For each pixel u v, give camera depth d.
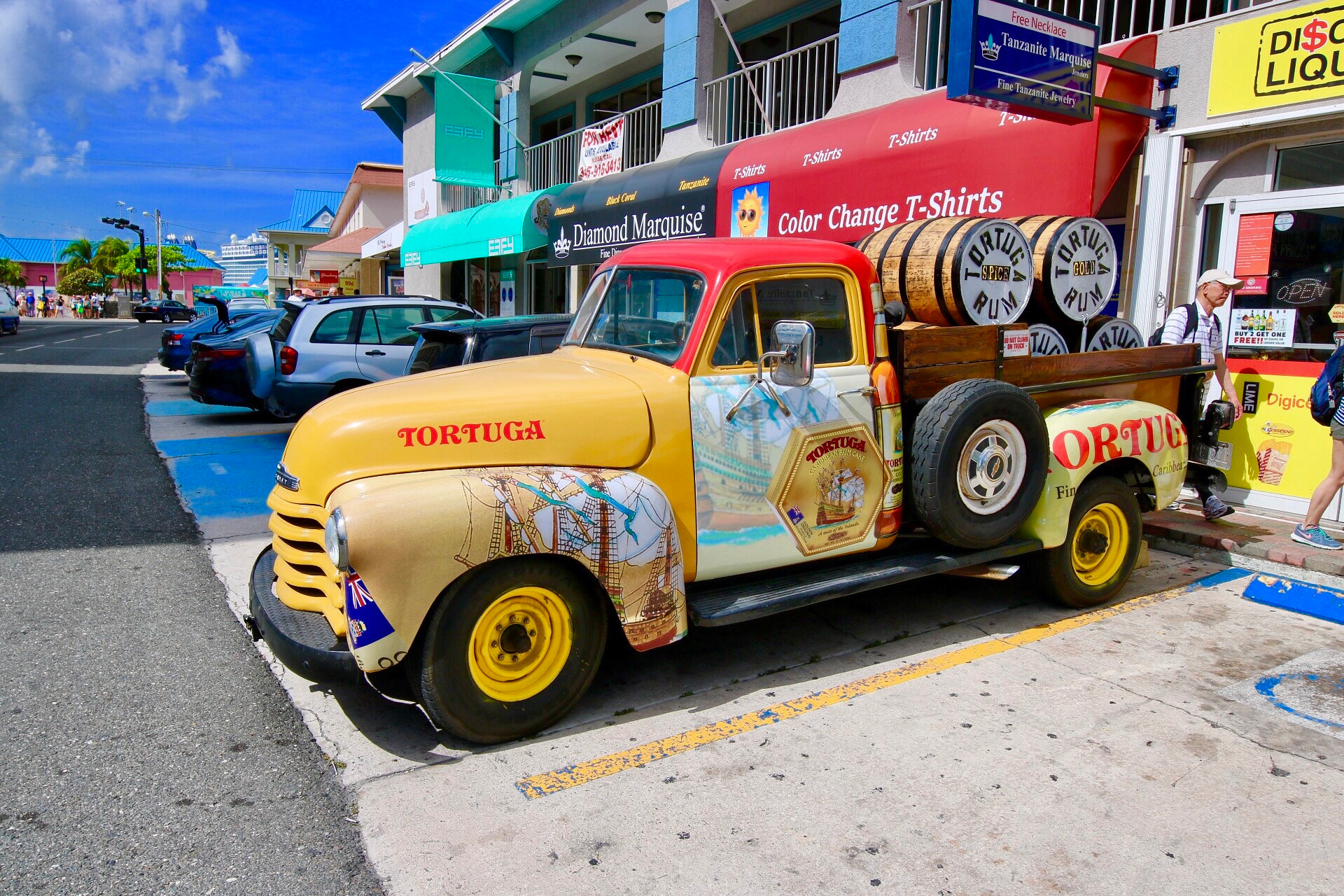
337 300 9.98
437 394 3.59
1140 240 7.04
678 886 2.66
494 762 3.41
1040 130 6.76
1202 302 6.13
